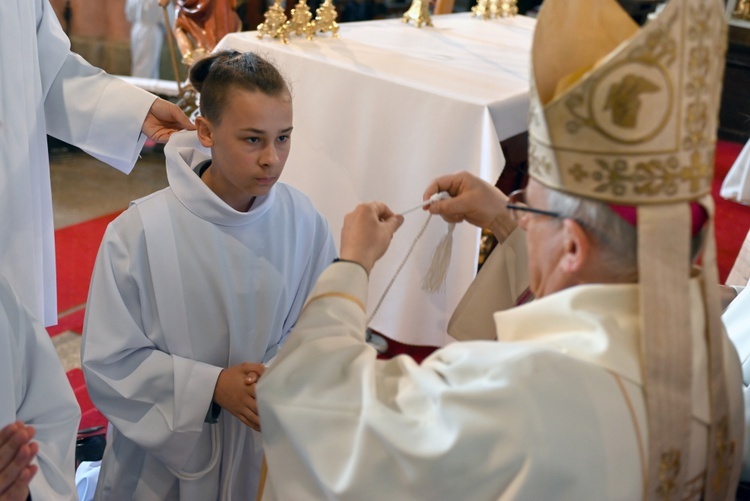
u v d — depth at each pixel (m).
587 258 0.99
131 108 2.08
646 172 0.92
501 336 1.07
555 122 0.96
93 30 5.18
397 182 2.58
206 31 3.49
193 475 1.70
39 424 1.45
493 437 0.92
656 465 0.94
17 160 2.07
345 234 1.29
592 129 0.93
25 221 2.13
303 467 1.08
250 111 1.48
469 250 2.51
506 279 1.56
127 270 1.59
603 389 0.93
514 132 2.51
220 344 1.68
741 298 1.57
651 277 0.93
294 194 1.76
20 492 1.17
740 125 5.95
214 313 1.65
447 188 1.57
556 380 0.93
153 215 1.60
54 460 1.44
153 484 1.76
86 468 2.20
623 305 0.97
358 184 2.66
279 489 1.11
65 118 2.15
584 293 0.98
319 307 1.19
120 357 1.62
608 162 0.93
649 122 0.91
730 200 4.82
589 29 1.02
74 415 1.49
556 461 0.90
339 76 2.62
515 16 4.02
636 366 0.95
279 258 1.70
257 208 1.63
